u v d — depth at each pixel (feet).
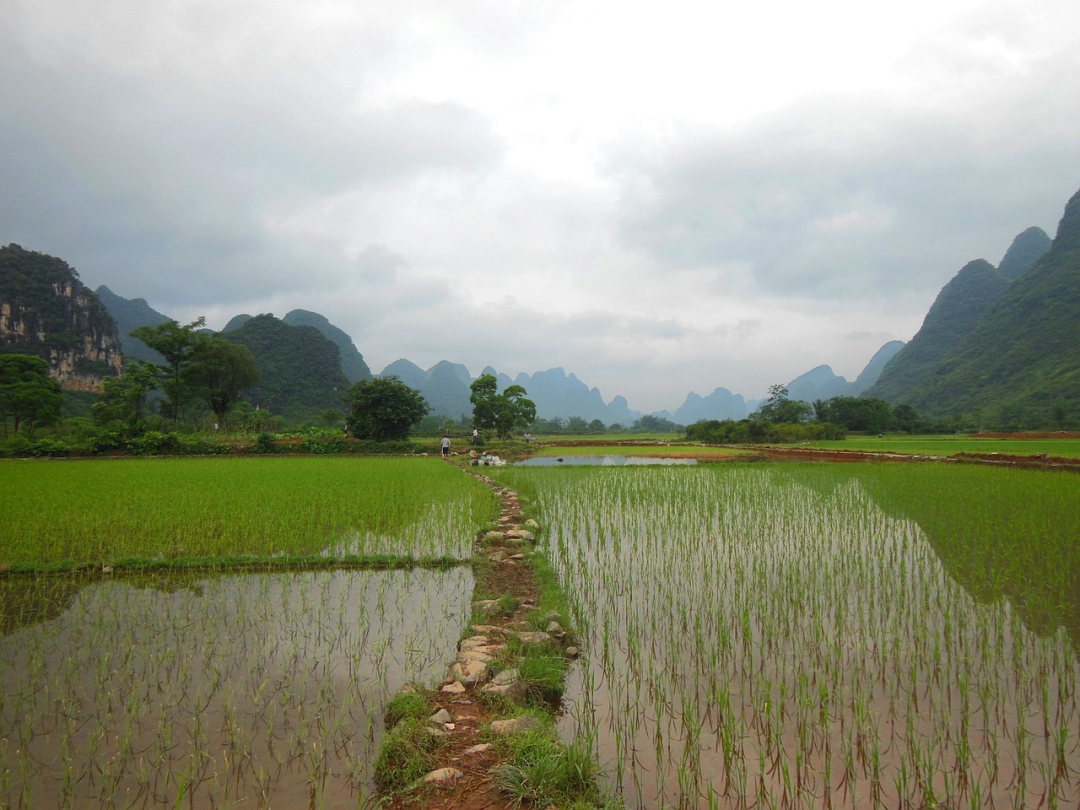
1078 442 130.00
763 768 12.25
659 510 41.93
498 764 11.95
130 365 123.13
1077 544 29.50
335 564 27.89
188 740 13.16
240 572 26.91
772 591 23.59
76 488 47.67
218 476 58.29
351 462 83.97
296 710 14.48
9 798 11.05
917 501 43.32
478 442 129.29
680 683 16.05
